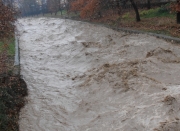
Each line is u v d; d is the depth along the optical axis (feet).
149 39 56.49
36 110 34.58
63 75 46.70
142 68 40.06
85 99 35.81
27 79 45.98
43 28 109.50
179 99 28.63
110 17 98.17
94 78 40.83
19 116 33.19
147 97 31.83
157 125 25.71
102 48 58.13
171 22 66.18
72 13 142.92
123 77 38.24
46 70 50.52
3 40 52.01
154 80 35.81
